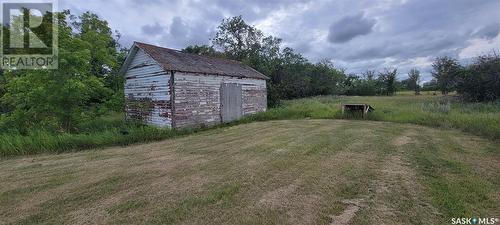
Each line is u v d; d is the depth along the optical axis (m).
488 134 9.00
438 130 10.48
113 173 5.76
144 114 13.28
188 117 12.66
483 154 6.69
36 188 5.00
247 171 5.62
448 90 27.53
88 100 11.91
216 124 14.12
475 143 7.96
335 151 7.19
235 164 6.18
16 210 4.14
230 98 15.23
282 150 7.41
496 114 11.23
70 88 9.73
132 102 13.90
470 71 19.27
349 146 7.75
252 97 17.22
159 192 4.64
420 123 12.21
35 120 10.58
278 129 11.42
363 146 7.74
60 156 7.50
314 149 7.43
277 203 4.10
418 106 17.36
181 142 9.19
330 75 45.97
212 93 13.99
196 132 11.77
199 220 3.66
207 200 4.25
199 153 7.43
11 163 6.84
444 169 5.53
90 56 10.89
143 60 13.17
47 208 4.17
